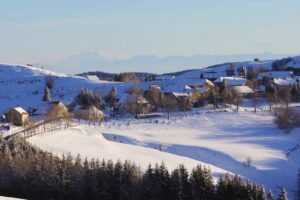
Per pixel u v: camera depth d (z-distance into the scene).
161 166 140.75
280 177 177.62
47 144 171.50
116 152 173.62
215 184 143.75
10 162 138.75
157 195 137.75
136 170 140.00
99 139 188.50
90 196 137.50
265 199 133.75
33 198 136.00
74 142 180.00
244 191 134.12
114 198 137.75
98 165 143.00
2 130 199.00
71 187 137.12
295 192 166.25
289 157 199.88
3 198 120.44
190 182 138.25
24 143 156.38
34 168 138.25
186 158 178.00
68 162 141.88
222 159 194.00
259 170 182.75
